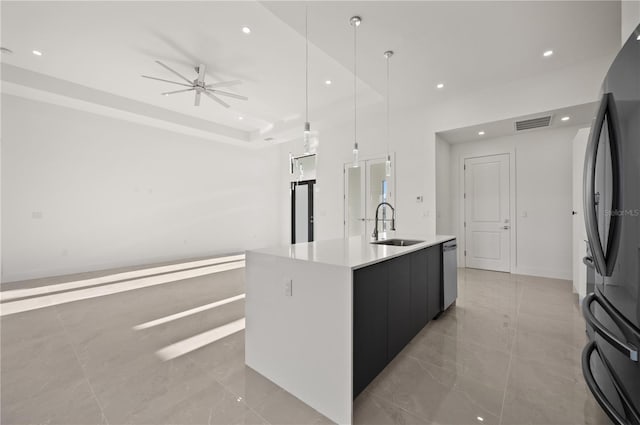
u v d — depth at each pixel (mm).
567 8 2576
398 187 5234
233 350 2305
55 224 4875
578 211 3428
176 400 1686
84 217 5176
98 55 3740
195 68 3973
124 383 1849
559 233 4520
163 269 5410
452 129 4633
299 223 8242
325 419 1554
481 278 4566
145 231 5949
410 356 2193
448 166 5461
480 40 3061
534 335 2531
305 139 2701
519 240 4871
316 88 4766
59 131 4902
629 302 869
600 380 1166
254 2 2803
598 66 3447
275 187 8578
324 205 6324
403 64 3561
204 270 5336
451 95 4531
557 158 4531
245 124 6707
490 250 5168
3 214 4410
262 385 1845
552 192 4578
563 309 3170
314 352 1640
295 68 4078
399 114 5223
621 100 900
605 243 1019
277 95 5031
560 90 3691
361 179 5734
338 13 2635
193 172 6746
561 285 4121
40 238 4730
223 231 7320
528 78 3918
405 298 2170
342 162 6020
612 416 937
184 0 2770
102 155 5379
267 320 1922
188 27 3174
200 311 3182
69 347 2334
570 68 3617
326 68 4078
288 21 2746
